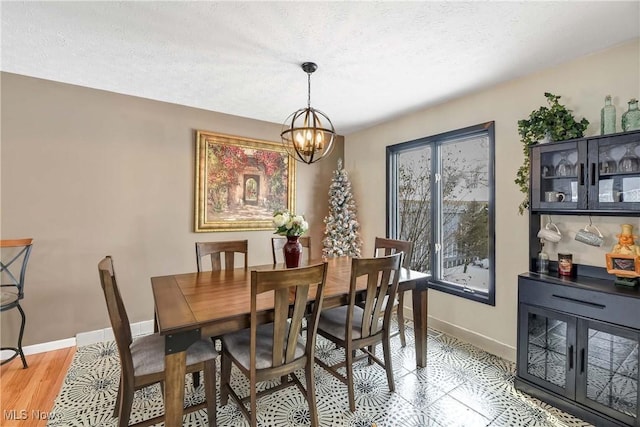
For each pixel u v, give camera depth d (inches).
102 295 120.0
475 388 90.8
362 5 68.5
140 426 64.8
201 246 108.7
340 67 98.0
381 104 132.5
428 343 119.8
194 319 64.8
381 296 85.6
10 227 104.7
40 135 108.7
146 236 128.5
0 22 75.2
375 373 99.0
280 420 77.6
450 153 133.3
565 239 93.8
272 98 126.6
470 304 119.7
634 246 77.7
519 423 76.4
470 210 125.7
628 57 82.3
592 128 88.4
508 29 77.1
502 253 110.0
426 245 143.8
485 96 115.2
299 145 96.9
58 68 100.7
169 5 69.0
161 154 131.3
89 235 117.4
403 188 155.3
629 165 74.6
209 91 119.6
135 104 125.4
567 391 79.6
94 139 117.7
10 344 105.5
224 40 83.2
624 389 70.6
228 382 81.8
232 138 147.6
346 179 172.4
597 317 74.0
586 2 66.9
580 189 81.7
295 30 78.4
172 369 62.8
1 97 102.9
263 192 157.8
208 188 141.7
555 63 95.0
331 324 88.6
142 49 88.2
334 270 109.9
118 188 122.5
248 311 69.5
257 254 156.9
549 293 82.9
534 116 91.7
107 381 93.4
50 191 110.6
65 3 68.4
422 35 80.0
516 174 106.0
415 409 81.6
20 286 100.1
